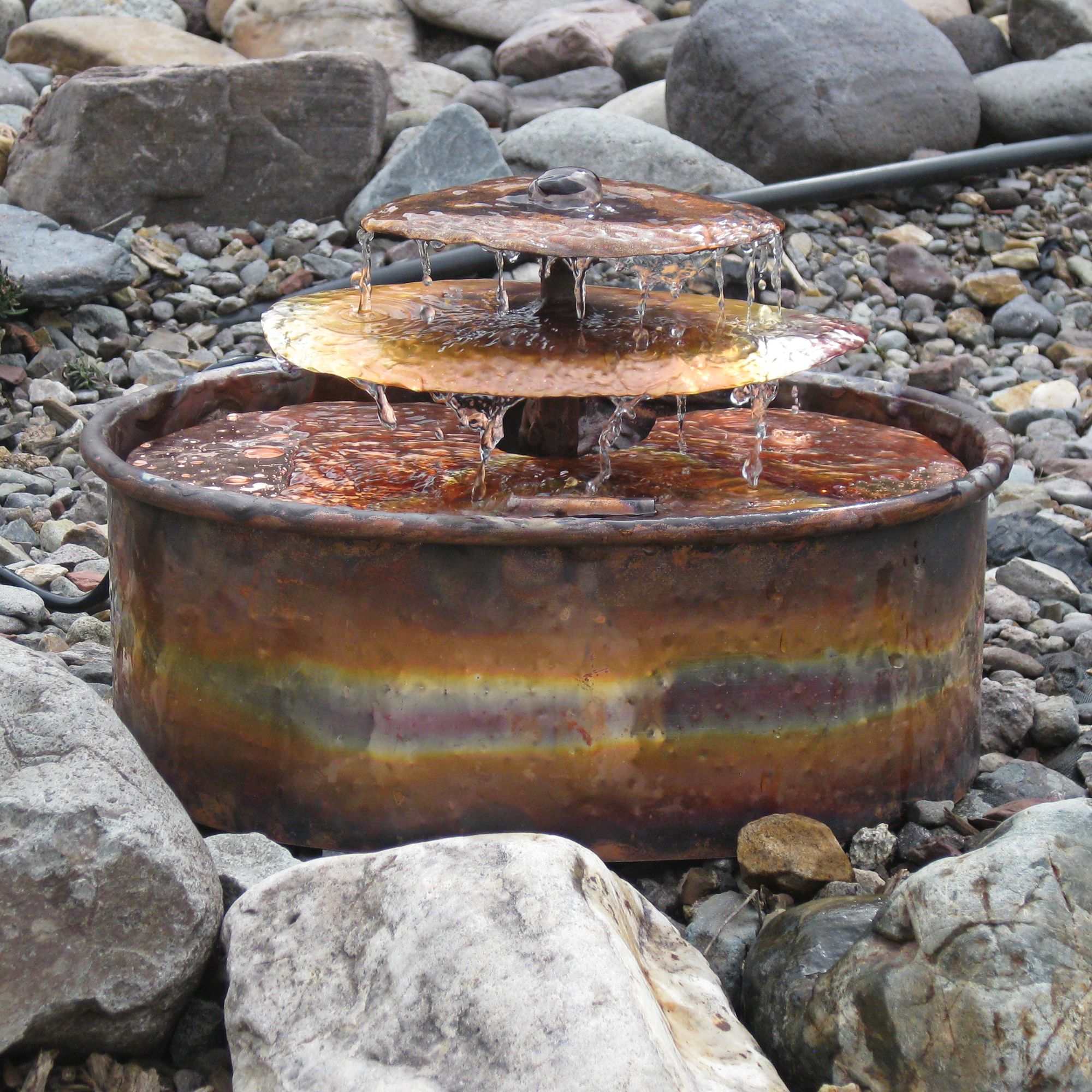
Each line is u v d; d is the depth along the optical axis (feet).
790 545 7.17
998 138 24.52
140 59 25.11
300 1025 5.55
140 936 5.91
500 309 8.46
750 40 22.67
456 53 29.63
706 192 21.54
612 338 7.88
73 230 19.06
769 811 7.56
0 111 23.35
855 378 10.24
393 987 5.46
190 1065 6.25
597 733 7.22
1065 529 13.92
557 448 8.89
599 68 27.40
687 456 9.07
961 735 8.32
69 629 11.44
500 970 5.31
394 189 20.99
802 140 22.30
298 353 7.77
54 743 6.19
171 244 20.21
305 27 28.73
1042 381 18.58
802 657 7.38
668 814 7.42
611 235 7.25
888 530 7.39
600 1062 4.98
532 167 21.71
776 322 8.50
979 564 8.25
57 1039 5.95
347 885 5.97
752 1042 5.93
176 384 9.52
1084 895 5.79
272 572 7.22
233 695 7.54
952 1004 5.65
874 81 22.66
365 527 6.89
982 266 21.36
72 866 5.77
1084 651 11.15
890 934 6.10
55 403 16.33
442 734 7.22
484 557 6.96
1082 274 21.42
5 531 13.66
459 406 8.41
